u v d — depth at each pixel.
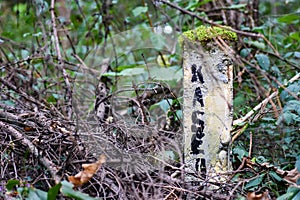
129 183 1.84
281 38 3.54
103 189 1.79
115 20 3.86
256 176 1.91
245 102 2.57
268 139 2.33
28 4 3.25
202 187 1.91
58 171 1.83
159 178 1.88
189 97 2.05
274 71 2.79
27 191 1.59
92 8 4.06
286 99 2.32
